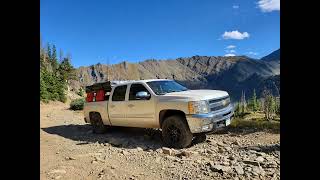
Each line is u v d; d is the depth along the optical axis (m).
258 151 7.14
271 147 7.38
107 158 7.04
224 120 8.09
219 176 5.31
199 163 6.25
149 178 5.41
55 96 48.44
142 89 9.07
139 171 5.89
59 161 6.82
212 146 7.89
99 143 9.12
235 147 7.64
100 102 10.59
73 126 13.56
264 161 6.11
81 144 9.06
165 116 8.48
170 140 8.00
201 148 7.73
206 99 7.71
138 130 10.82
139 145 8.43
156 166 6.21
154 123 8.64
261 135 8.87
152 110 8.58
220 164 6.04
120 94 9.80
